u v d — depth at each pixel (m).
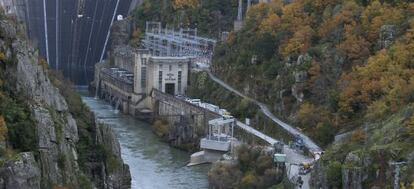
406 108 198.00
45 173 157.25
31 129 159.00
